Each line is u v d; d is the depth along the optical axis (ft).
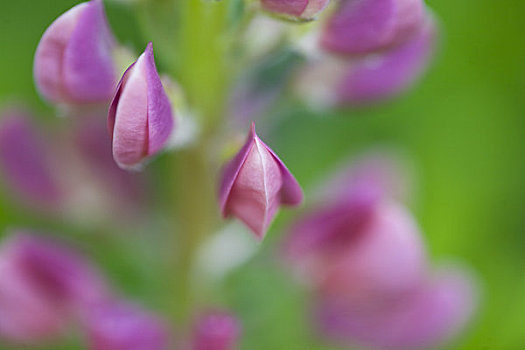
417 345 1.00
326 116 1.05
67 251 0.95
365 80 0.92
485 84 1.06
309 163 1.06
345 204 0.94
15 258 0.94
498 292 1.03
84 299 0.94
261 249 0.96
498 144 1.05
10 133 0.97
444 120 1.06
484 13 1.05
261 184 0.80
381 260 0.94
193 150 0.90
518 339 1.03
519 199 1.05
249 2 0.82
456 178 1.05
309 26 0.86
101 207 0.99
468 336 1.03
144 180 0.98
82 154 0.97
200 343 0.89
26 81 1.05
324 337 0.99
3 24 1.04
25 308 0.94
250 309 0.98
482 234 1.04
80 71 0.82
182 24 0.85
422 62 0.92
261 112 0.93
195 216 0.92
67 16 0.81
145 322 0.91
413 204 1.03
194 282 0.94
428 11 0.89
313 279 0.95
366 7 0.85
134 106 0.79
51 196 0.98
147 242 0.99
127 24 0.95
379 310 0.97
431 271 1.01
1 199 1.03
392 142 1.06
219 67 0.86
